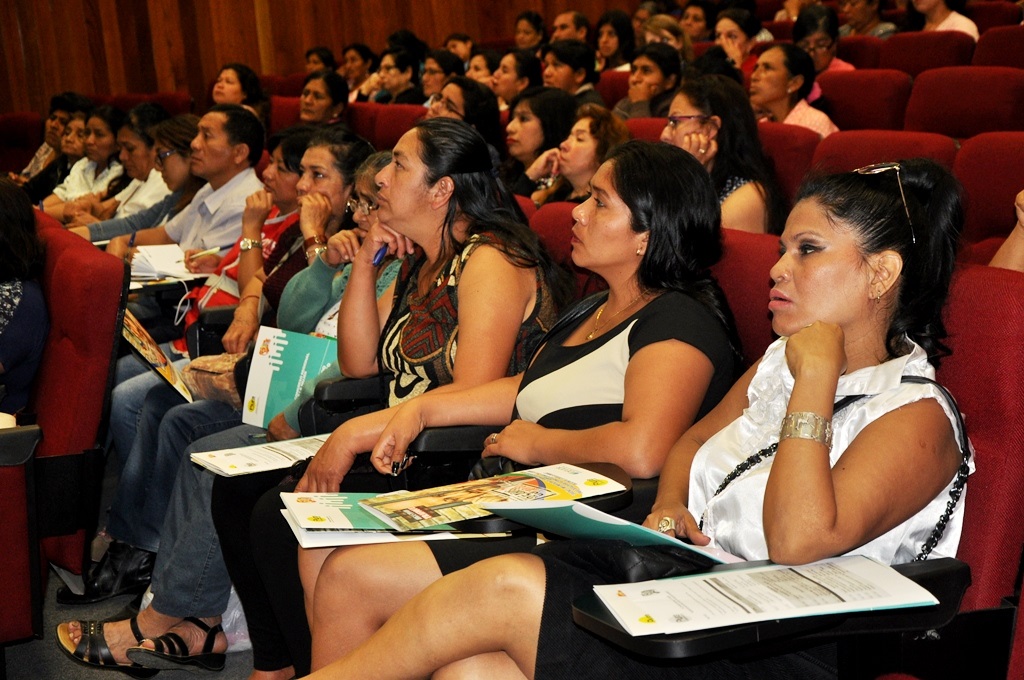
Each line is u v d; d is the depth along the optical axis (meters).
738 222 2.62
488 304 1.90
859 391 1.30
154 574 2.21
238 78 6.04
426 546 1.48
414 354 2.03
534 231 2.07
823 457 1.20
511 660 1.29
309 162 2.81
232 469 1.77
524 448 1.67
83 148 5.54
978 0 6.15
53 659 2.25
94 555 2.75
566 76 5.36
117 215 4.62
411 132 2.06
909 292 1.32
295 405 2.20
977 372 1.29
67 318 2.20
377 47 8.92
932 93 3.79
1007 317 1.26
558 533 1.36
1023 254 1.72
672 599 1.05
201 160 3.65
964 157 2.58
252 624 1.94
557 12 9.52
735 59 5.82
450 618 1.26
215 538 2.12
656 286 1.74
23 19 7.60
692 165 1.74
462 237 2.05
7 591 1.94
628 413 1.60
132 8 7.82
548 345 1.87
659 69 4.58
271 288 2.75
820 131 4.03
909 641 1.21
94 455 2.19
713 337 1.65
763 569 1.15
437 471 1.83
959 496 1.28
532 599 1.24
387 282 2.35
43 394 2.34
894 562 1.30
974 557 1.27
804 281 1.34
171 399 2.57
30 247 2.42
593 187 1.77
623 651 1.22
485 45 8.29
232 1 8.19
